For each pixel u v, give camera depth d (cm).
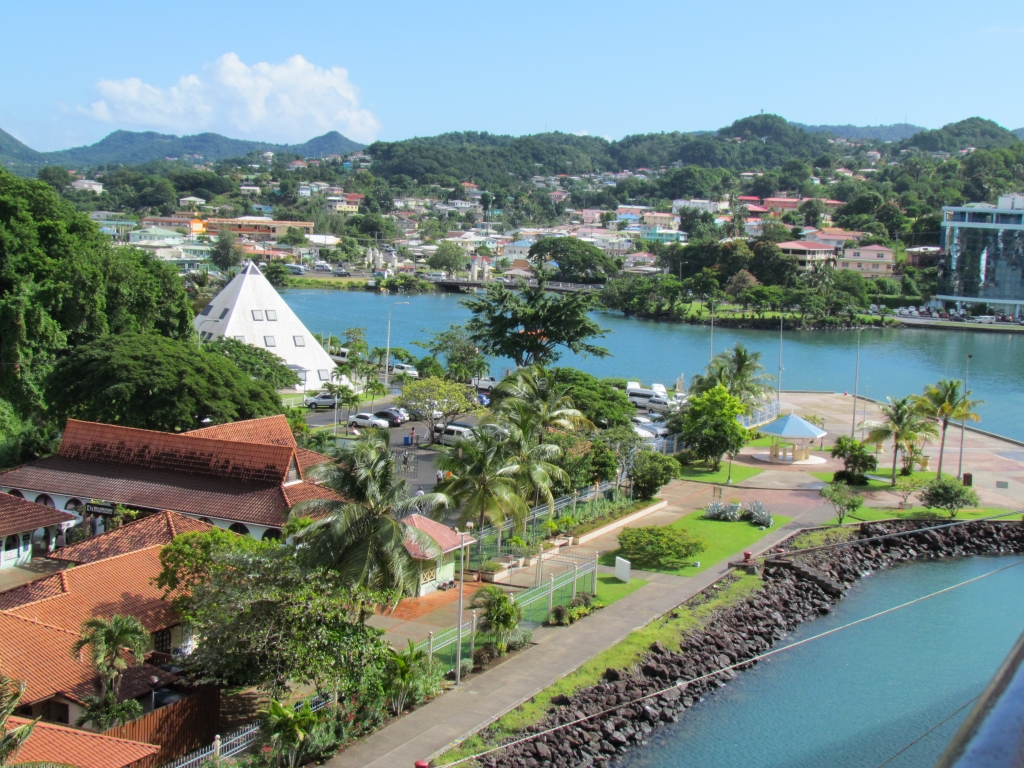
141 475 6844
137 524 5588
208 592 4181
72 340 9869
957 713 4938
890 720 4856
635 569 6644
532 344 12938
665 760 4362
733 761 4384
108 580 4750
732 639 5600
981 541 7962
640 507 8069
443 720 4316
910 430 9031
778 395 12888
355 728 4112
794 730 4697
